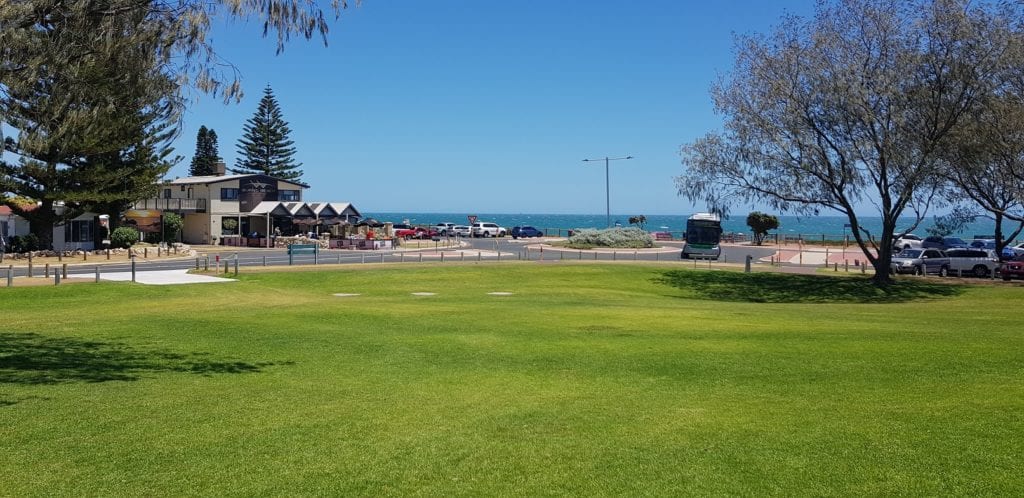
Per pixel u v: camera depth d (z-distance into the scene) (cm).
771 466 710
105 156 5062
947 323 2017
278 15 1202
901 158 3375
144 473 694
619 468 714
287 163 10544
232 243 7006
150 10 1214
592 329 1839
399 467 719
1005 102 3225
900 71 3331
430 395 1073
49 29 1150
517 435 837
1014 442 764
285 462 733
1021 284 3797
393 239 6856
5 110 1155
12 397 1032
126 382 1169
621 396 1059
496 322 1991
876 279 3816
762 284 3834
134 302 2609
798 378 1173
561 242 8188
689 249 5447
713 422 886
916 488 644
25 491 641
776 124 3638
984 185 3756
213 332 1812
